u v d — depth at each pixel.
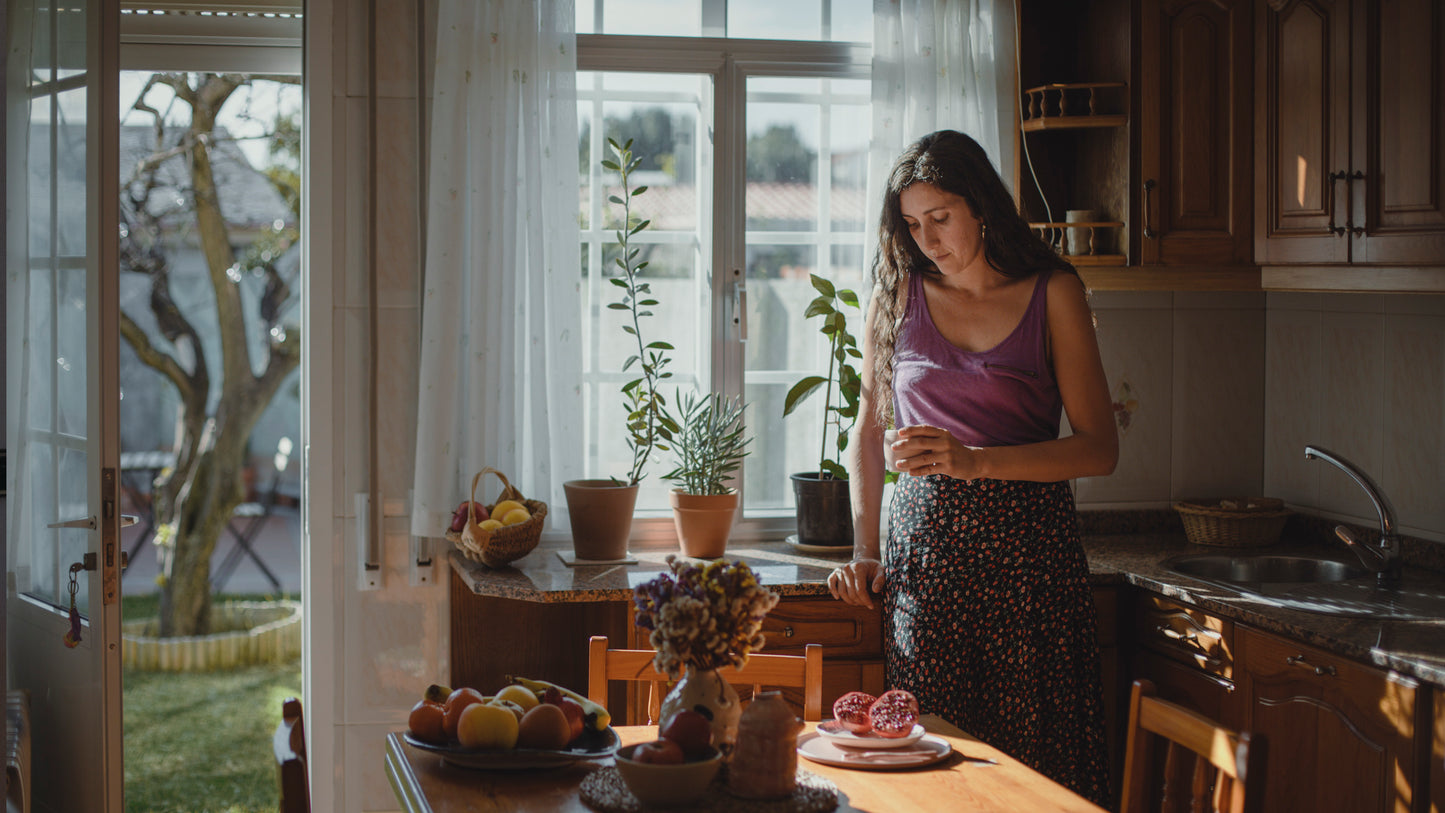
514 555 2.81
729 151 3.30
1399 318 3.02
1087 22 3.26
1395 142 2.55
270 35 3.25
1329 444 3.28
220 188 7.62
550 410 3.11
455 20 2.98
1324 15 2.74
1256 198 3.00
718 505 2.97
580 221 3.22
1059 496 2.38
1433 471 2.92
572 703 1.82
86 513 2.82
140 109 6.94
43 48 2.98
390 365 3.10
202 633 7.82
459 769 1.73
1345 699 2.26
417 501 3.01
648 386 3.32
